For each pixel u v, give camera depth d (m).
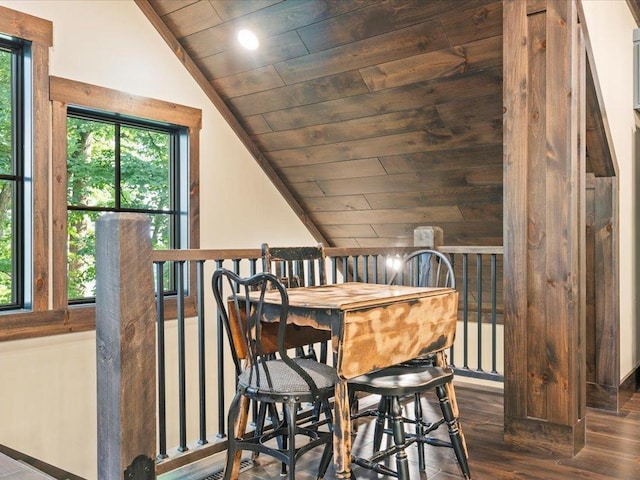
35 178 3.02
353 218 4.66
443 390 2.14
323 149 4.12
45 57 3.07
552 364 2.51
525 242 2.58
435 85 3.23
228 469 2.00
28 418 2.96
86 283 3.45
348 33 3.22
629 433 2.79
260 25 3.45
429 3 2.87
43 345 3.04
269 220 4.58
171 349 3.73
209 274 4.04
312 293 2.11
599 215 3.27
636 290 3.86
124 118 3.61
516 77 2.61
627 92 3.63
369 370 1.82
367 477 2.24
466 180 3.71
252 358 1.86
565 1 2.46
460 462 2.12
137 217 1.47
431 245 3.45
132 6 3.58
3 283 3.03
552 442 2.49
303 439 2.68
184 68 3.91
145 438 1.47
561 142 2.49
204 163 4.04
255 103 4.06
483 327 4.69
